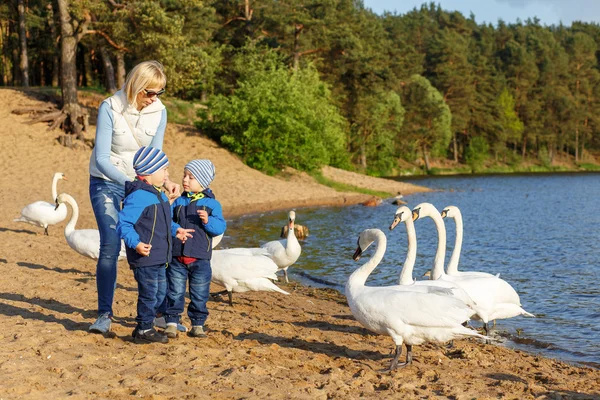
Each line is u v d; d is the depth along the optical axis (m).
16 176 28.66
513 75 113.94
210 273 7.10
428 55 106.19
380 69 59.62
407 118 84.75
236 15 54.53
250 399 5.06
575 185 61.41
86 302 8.58
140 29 34.50
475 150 93.94
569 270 15.57
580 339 9.48
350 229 22.70
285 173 41.19
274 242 13.10
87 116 36.22
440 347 8.29
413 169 86.38
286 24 52.25
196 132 41.75
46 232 16.39
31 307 7.96
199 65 38.28
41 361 5.68
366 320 6.70
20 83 60.69
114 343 6.49
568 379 6.93
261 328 8.32
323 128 45.56
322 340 8.04
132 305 8.70
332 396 5.36
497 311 9.28
